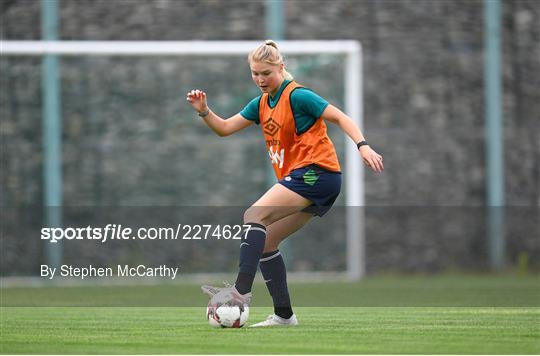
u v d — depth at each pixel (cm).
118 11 4231
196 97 2033
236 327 2047
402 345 1767
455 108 4444
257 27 4256
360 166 4172
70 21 4194
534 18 4553
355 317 2398
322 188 1934
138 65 4125
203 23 4259
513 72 4531
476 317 2383
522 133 4541
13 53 4034
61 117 4081
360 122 4128
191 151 4138
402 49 4403
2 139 4041
